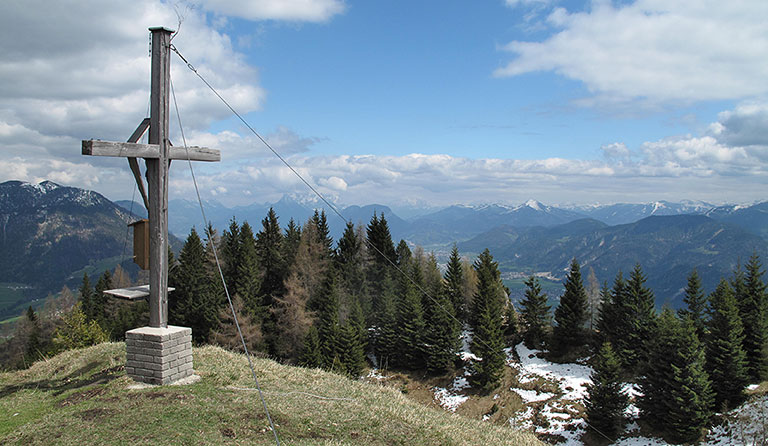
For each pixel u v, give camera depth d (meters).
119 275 75.12
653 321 54.53
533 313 65.38
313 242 66.88
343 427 11.48
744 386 44.22
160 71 12.40
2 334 96.44
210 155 13.39
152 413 10.39
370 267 68.62
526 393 51.00
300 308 50.94
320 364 46.72
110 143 11.49
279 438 10.15
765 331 51.06
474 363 52.97
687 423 39.06
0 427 10.13
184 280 57.97
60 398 12.26
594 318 69.00
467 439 12.68
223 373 13.91
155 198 12.59
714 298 58.06
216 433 9.88
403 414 13.29
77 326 47.00
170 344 12.55
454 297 68.62
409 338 55.59
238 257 64.38
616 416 41.12
